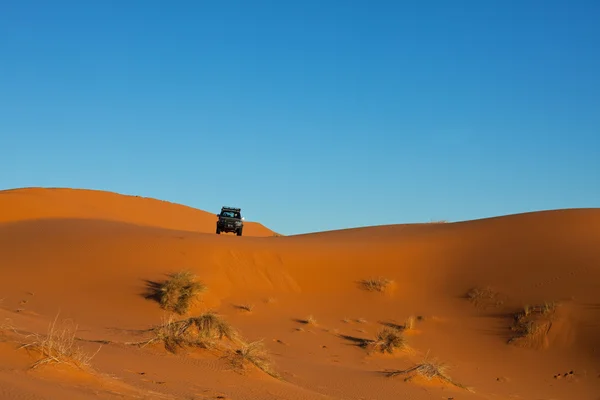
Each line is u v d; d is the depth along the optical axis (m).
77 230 33.50
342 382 14.75
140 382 9.96
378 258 30.72
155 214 72.75
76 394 7.71
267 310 25.62
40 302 24.00
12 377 7.81
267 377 12.64
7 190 55.56
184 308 24.27
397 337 21.62
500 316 24.78
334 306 26.72
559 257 28.31
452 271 29.44
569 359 21.08
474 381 18.52
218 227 45.53
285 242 33.75
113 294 25.48
